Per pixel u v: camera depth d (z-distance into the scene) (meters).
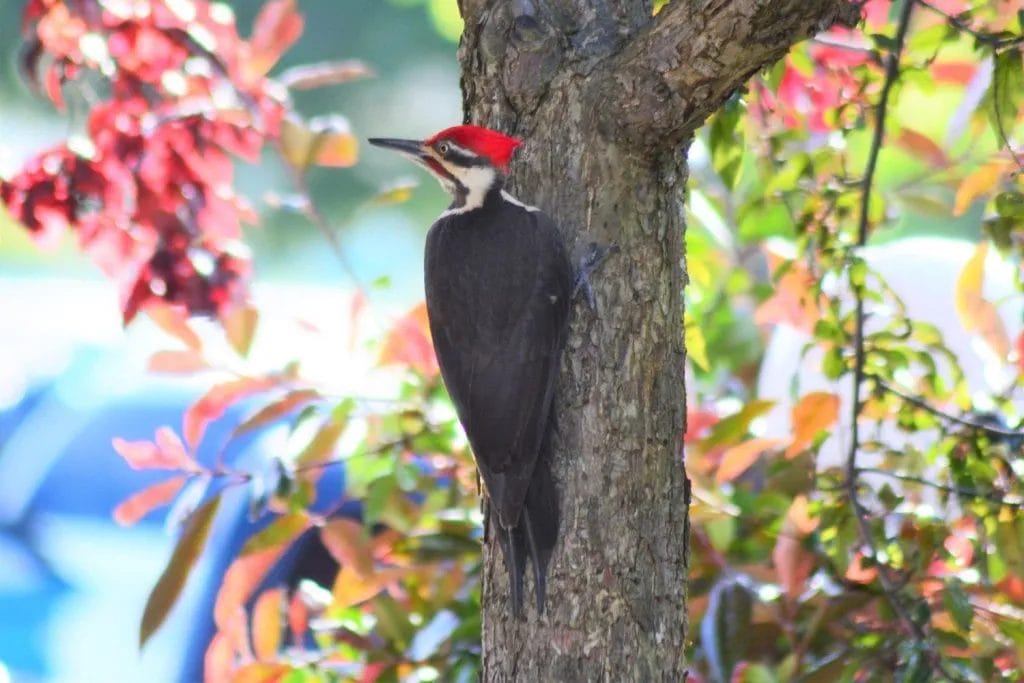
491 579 7.77
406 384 9.61
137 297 9.81
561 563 7.48
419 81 29.09
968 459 8.62
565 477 7.59
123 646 14.20
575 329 7.66
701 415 9.66
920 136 10.27
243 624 9.19
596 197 7.65
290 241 29.14
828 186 9.39
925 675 8.01
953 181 10.23
